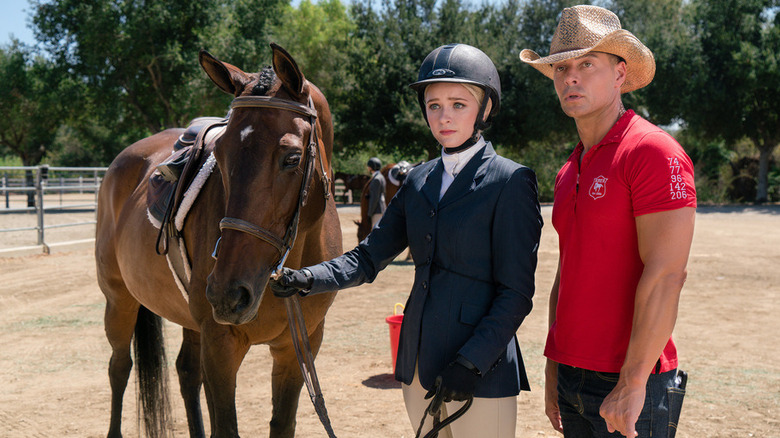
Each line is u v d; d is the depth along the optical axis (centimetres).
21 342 584
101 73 2600
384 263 214
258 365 521
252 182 189
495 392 187
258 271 189
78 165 5444
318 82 3572
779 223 1817
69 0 2561
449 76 183
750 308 716
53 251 1191
